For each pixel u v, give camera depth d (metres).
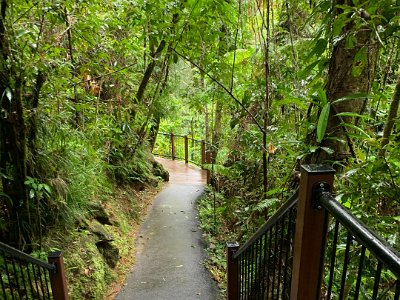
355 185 1.42
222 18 3.23
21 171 2.43
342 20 1.30
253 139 3.25
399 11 1.27
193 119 11.76
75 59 3.51
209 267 3.66
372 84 1.67
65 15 2.66
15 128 2.31
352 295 1.81
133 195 5.51
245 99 3.06
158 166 7.35
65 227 3.14
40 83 2.45
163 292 3.15
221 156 6.68
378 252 0.65
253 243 1.82
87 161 3.79
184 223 4.92
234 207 4.27
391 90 1.99
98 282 3.00
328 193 0.96
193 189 6.72
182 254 3.95
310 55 1.63
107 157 4.86
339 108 1.60
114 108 4.09
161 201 5.91
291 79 2.87
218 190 6.06
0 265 2.37
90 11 2.91
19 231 2.55
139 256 3.88
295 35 3.04
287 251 1.32
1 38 2.11
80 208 3.48
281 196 2.35
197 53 3.67
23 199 2.51
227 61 3.57
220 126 6.63
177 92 6.47
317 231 1.04
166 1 3.18
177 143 11.81
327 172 0.99
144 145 6.50
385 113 1.91
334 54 1.60
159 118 6.56
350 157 1.66
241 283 2.24
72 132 3.11
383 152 1.40
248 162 3.82
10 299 2.20
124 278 3.38
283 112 2.97
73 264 2.90
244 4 3.12
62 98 2.76
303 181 1.02
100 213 3.99
